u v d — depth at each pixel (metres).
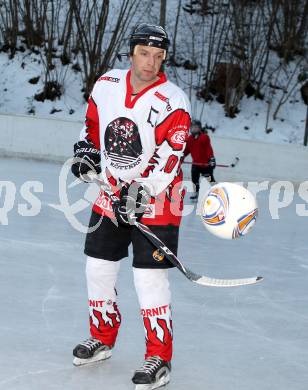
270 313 9.11
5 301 8.63
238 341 7.84
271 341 7.95
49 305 8.59
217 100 36.38
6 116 28.81
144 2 40.53
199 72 38.12
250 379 6.68
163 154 6.10
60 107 35.31
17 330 7.54
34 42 38.00
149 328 6.17
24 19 37.47
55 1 40.66
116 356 6.95
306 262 12.73
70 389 6.03
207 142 22.38
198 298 9.54
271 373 6.90
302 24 38.56
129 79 6.13
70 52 37.53
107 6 35.22
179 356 7.16
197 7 40.88
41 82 36.28
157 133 6.06
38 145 28.62
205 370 6.81
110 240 6.31
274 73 38.19
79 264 10.97
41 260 11.03
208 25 40.03
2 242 12.12
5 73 36.75
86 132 6.54
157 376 6.10
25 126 28.70
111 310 6.55
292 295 10.16
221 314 8.88
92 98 6.36
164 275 6.20
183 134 6.04
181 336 7.84
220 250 13.16
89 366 6.61
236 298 9.72
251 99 36.69
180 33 39.56
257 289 10.31
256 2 37.62
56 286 9.53
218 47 36.19
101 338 6.61
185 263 11.77
